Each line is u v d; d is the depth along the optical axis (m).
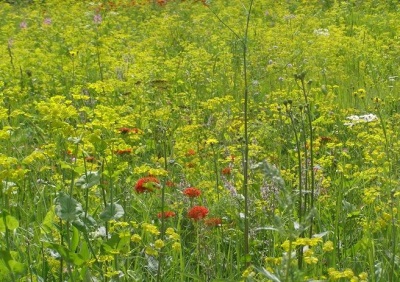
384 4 16.14
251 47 11.37
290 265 3.18
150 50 11.21
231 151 6.13
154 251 3.89
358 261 4.55
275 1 16.61
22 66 10.16
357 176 5.63
